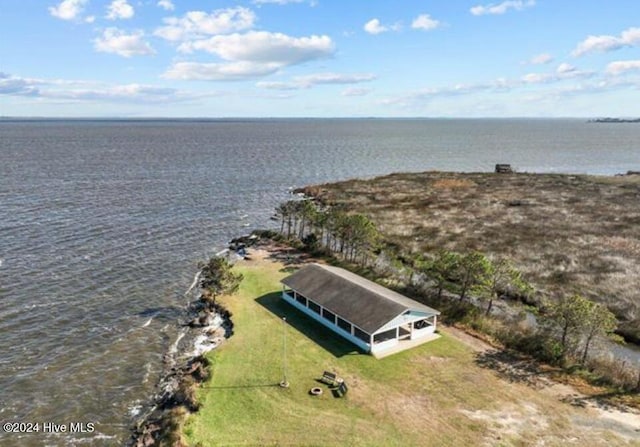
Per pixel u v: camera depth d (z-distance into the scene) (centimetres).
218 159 16750
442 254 4381
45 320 4131
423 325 3775
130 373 3397
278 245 6300
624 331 3884
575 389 2992
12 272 5169
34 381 3262
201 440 2547
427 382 3070
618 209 7981
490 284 4072
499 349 3509
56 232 6725
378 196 9475
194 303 4578
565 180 11156
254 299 4500
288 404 2855
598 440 2508
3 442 2678
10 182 10669
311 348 3538
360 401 2873
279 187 11112
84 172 12656
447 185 10581
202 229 7244
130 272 5331
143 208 8456
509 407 2803
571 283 4847
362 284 4053
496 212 7894
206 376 3197
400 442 2509
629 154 19562
